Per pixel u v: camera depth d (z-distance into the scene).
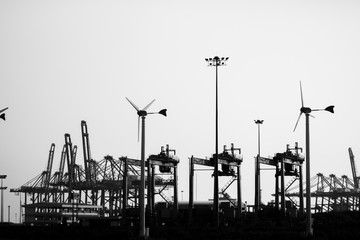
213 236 172.88
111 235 171.88
